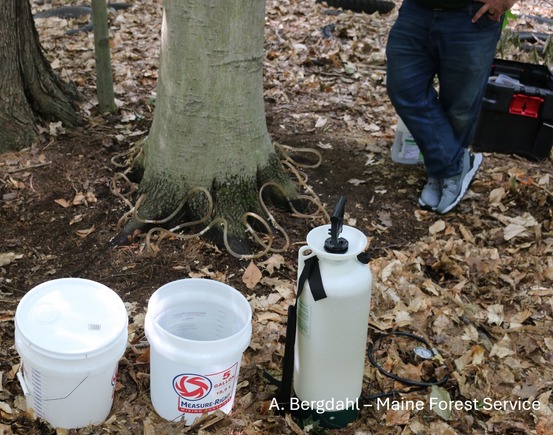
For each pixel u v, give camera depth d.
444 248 3.85
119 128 4.93
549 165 4.99
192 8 3.36
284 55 6.94
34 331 2.34
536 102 4.92
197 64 3.48
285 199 4.01
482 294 3.58
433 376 2.98
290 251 3.75
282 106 5.73
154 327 2.43
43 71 4.70
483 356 3.08
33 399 2.47
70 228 3.79
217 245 3.70
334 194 4.39
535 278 3.70
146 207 3.80
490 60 3.94
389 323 3.24
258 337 3.07
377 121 5.58
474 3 3.72
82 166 4.30
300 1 9.05
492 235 4.06
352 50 7.22
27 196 3.98
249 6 3.43
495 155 5.10
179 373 2.43
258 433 2.58
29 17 4.52
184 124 3.63
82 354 2.28
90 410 2.47
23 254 3.58
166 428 2.52
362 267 2.41
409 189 4.53
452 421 2.75
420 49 3.96
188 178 3.74
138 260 3.57
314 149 4.93
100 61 4.90
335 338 2.43
